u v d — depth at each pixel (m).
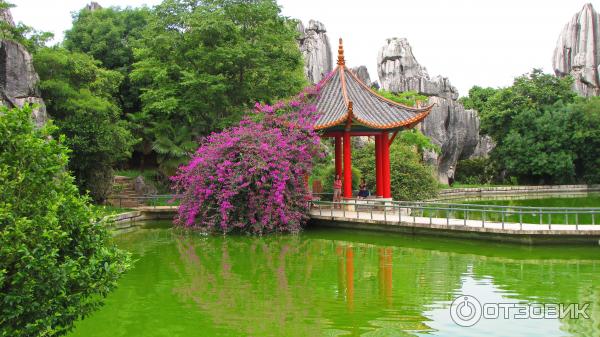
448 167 53.03
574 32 77.69
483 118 61.38
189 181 23.00
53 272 7.06
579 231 17.88
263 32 30.59
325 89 26.08
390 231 21.52
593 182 57.97
